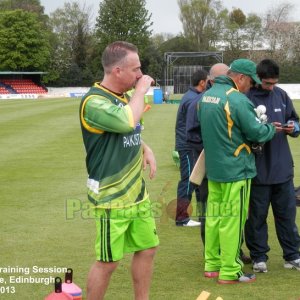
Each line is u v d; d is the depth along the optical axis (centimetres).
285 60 6831
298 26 7050
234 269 529
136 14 6725
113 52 409
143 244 431
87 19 7500
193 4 7631
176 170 1150
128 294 507
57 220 760
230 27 7456
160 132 1891
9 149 1477
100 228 416
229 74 531
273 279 541
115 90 416
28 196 910
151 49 6650
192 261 597
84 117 408
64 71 6794
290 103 573
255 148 517
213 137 511
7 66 6519
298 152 1392
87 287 425
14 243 658
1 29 6538
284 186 554
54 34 7312
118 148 409
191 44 6819
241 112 499
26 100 4600
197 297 486
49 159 1305
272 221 748
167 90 4934
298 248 570
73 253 621
